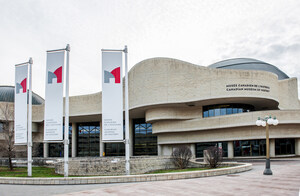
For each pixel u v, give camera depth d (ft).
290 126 125.29
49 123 65.05
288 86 167.73
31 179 57.47
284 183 47.93
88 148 217.56
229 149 138.10
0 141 140.46
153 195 39.11
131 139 194.18
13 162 130.41
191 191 41.78
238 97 130.82
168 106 149.38
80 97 185.26
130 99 158.71
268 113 123.34
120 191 43.70
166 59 145.28
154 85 145.69
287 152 131.64
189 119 150.10
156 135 175.73
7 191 47.85
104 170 84.64
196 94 137.39
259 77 132.87
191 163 100.89
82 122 221.87
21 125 70.79
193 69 139.64
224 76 132.67
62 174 84.38
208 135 144.87
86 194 41.81
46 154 216.74
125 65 68.95
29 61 71.15
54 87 65.77
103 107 66.54
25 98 71.05
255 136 127.34
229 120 132.67
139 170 90.84
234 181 51.85
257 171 69.92
